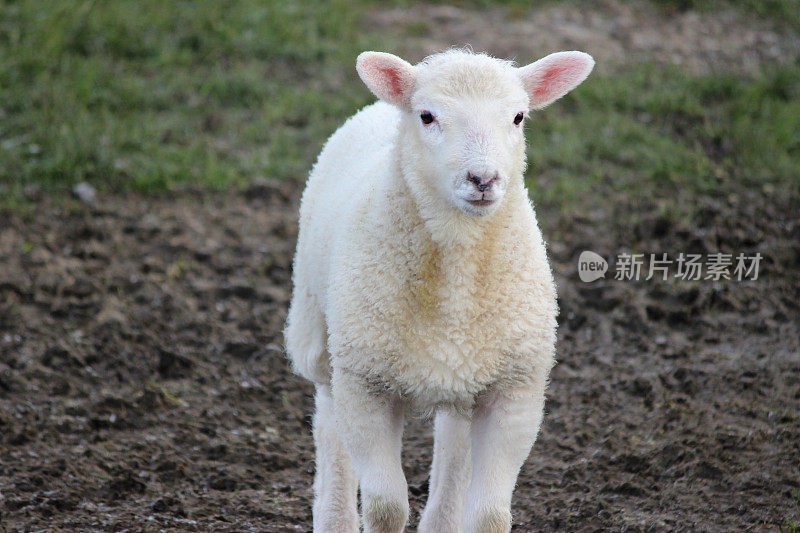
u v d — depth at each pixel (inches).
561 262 526.9
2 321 462.0
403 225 269.9
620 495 341.1
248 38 763.4
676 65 753.0
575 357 445.7
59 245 537.6
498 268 269.7
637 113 689.0
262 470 366.0
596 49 787.4
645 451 363.3
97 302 481.7
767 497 333.1
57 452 367.9
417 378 269.3
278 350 450.9
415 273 267.6
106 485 344.5
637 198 583.2
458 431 297.6
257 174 619.8
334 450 317.7
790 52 784.3
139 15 768.9
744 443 365.4
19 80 684.7
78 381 422.0
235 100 699.4
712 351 445.4
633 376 426.6
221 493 348.2
